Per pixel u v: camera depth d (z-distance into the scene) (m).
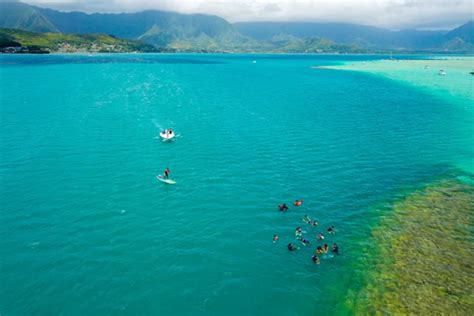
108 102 82.62
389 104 87.44
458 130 61.06
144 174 40.06
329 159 46.28
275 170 42.16
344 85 127.44
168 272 24.00
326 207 33.19
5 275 23.48
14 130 56.66
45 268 24.20
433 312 20.27
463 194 35.62
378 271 24.02
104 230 28.73
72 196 34.44
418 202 33.97
